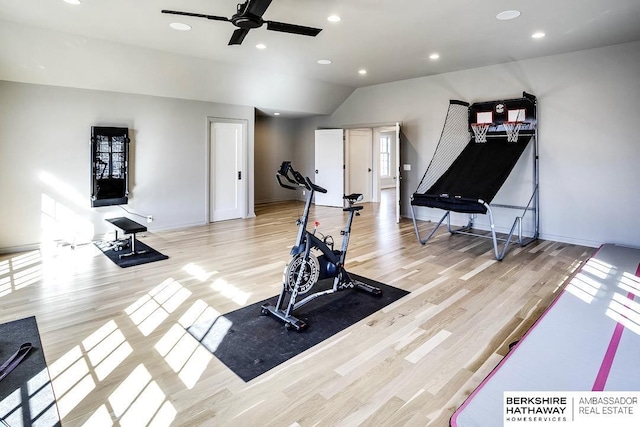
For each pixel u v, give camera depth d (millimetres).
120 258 4645
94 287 3652
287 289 2986
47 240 5148
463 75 6414
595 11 3795
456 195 4949
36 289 3590
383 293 3508
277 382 2168
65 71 4941
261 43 4840
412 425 1807
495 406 1858
